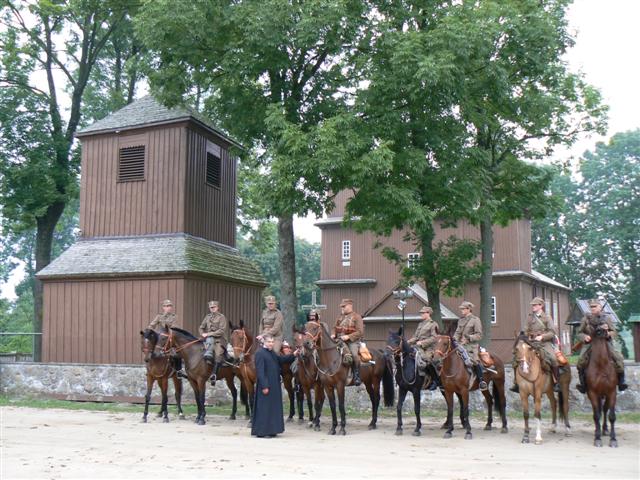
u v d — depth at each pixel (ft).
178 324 70.54
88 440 44.55
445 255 72.69
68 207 179.22
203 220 81.46
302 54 64.08
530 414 60.90
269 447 41.70
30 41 107.76
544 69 67.82
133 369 69.36
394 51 58.08
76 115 112.27
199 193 80.59
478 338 48.26
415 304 134.51
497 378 50.11
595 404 43.83
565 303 192.13
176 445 42.50
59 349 75.77
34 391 73.31
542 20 64.75
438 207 65.92
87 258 77.51
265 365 47.21
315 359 49.03
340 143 54.60
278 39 57.93
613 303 212.64
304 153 55.57
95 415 59.77
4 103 103.86
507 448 41.81
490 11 61.36
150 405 67.87
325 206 61.87
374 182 58.03
